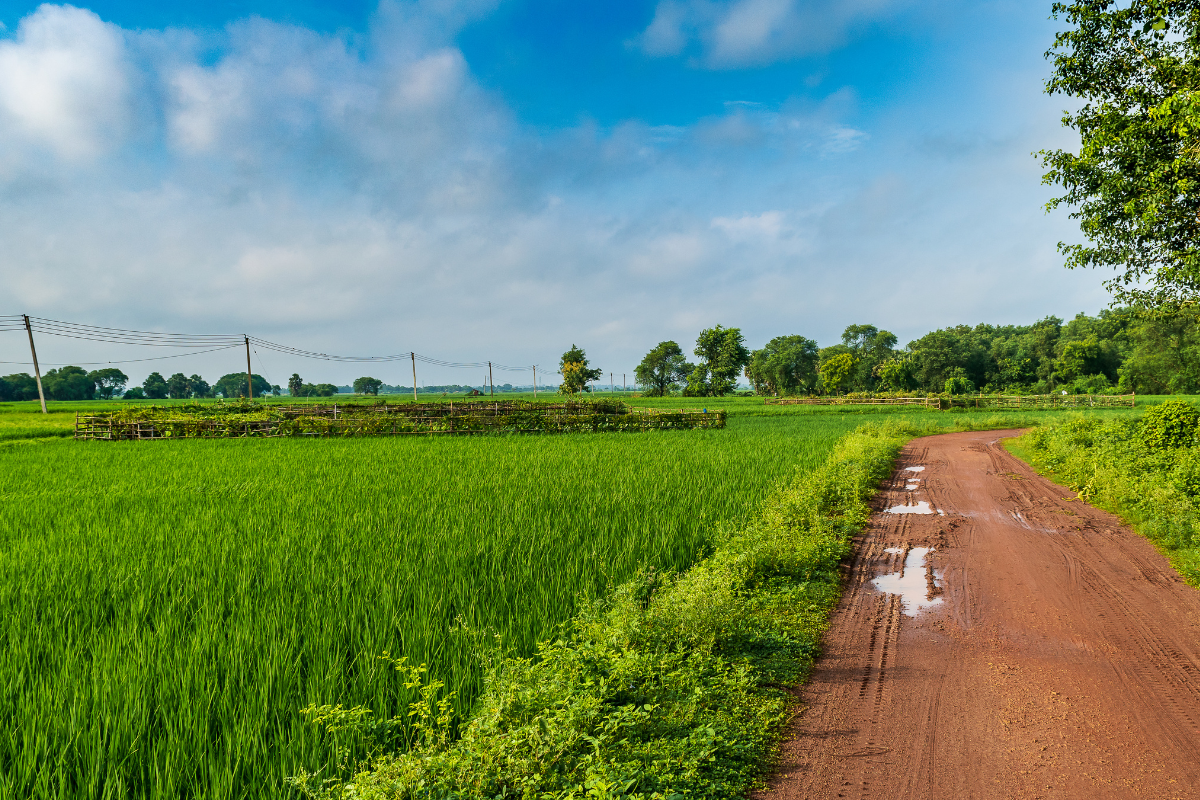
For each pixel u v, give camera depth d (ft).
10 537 32.53
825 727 15.71
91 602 22.54
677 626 19.34
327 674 16.25
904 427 108.78
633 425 116.78
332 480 51.49
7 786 12.30
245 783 12.77
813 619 22.84
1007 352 347.36
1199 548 29.86
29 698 15.34
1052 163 51.26
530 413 116.78
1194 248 45.93
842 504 42.52
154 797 12.11
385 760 12.59
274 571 25.31
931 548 33.42
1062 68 48.78
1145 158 45.11
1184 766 13.71
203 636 18.57
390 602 21.20
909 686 17.83
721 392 383.86
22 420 152.66
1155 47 44.80
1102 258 52.75
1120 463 49.44
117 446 89.30
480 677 16.29
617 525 33.06
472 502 40.22
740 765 13.92
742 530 32.07
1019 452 78.28
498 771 12.11
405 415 114.62
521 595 22.65
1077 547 32.81
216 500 42.45
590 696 14.98
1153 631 21.45
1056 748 14.53
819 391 372.79
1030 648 20.30
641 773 12.92
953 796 12.84
